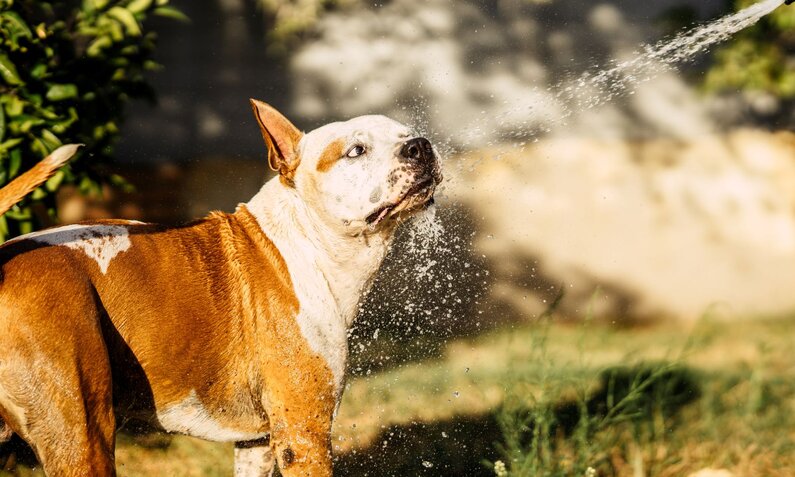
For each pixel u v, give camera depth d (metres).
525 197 14.59
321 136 5.36
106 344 4.72
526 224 14.41
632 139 15.23
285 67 15.13
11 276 4.45
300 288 5.26
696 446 7.14
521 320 13.39
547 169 14.80
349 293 5.45
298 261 5.30
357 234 5.31
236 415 5.25
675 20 14.55
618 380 8.77
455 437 7.84
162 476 7.05
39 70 6.43
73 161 6.86
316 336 5.24
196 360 5.00
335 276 5.38
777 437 7.11
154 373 4.91
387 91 15.34
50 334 4.44
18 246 4.59
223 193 14.41
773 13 13.20
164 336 4.89
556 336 12.28
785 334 11.04
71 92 6.50
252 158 14.67
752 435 7.09
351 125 5.34
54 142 6.33
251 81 14.96
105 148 7.16
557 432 7.42
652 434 7.26
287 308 5.21
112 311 4.75
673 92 15.40
